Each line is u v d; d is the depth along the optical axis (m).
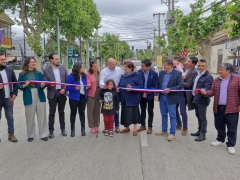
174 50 23.94
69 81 6.11
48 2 20.67
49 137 6.16
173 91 5.91
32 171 4.28
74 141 5.89
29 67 5.72
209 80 5.70
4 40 32.00
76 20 23.80
